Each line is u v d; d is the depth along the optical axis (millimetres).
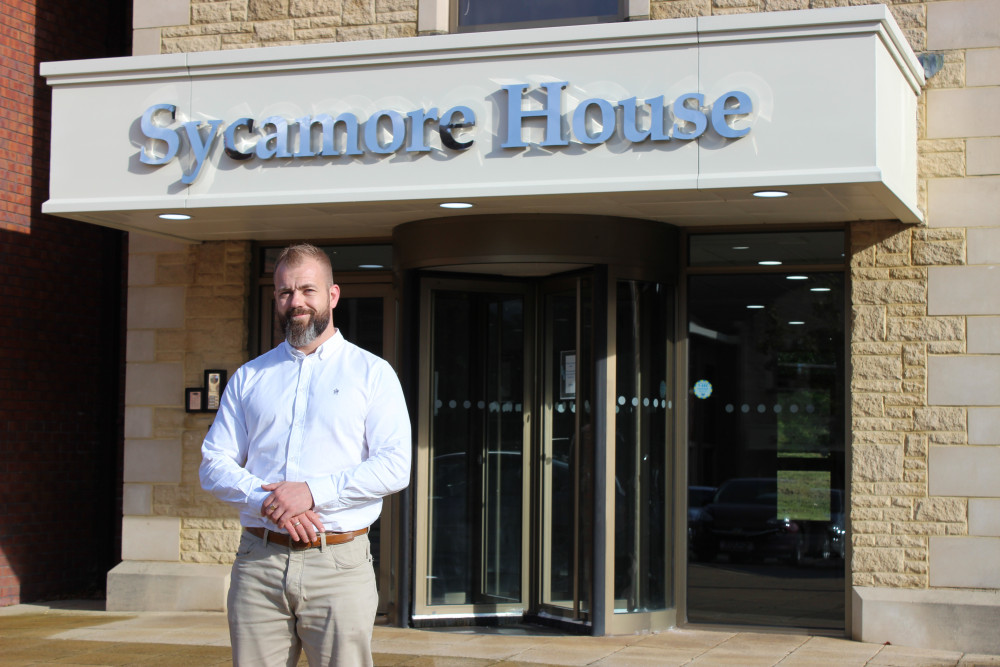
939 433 7379
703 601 8008
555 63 6590
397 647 7254
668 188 6371
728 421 8008
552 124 6547
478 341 8258
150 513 8906
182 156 7230
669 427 7961
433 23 8125
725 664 6680
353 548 3635
